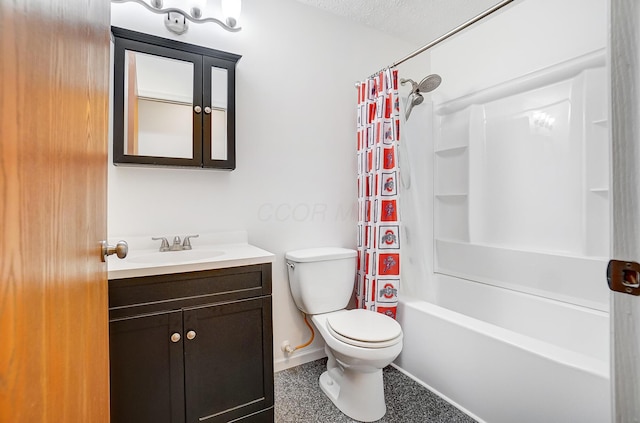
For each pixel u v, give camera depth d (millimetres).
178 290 1200
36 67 383
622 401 555
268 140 1879
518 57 2090
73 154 523
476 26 2342
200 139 1573
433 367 1660
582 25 1776
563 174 1836
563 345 1746
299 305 1838
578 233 1768
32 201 377
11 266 331
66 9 484
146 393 1138
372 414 1444
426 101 2604
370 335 1399
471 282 2244
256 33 1841
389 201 1900
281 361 1911
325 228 2098
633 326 541
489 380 1381
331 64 2123
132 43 1431
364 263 2035
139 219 1521
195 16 1607
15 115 337
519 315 1952
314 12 2055
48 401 419
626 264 545
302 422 1439
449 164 2459
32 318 376
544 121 1934
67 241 496
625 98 543
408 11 2121
